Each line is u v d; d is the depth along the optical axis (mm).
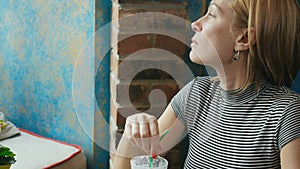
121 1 1371
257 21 1102
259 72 1169
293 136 1080
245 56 1170
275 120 1131
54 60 1738
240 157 1175
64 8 1662
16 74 1897
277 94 1154
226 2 1122
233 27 1127
